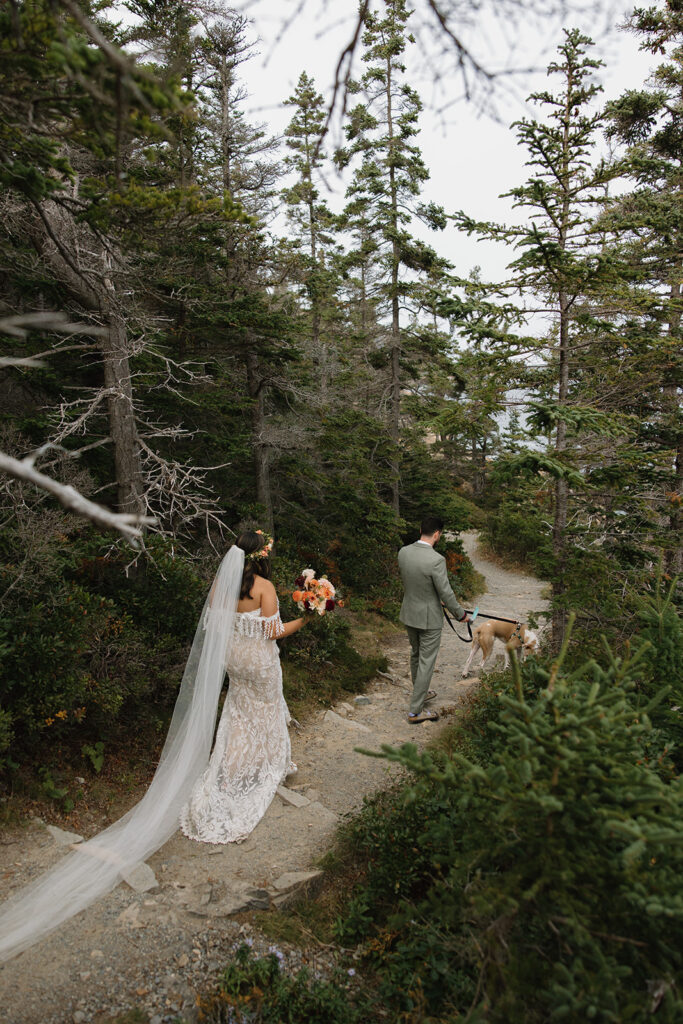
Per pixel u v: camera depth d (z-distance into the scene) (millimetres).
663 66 9883
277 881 3756
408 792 2383
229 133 9711
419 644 6543
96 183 3270
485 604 15570
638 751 2369
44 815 4164
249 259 9672
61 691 4426
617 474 5578
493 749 3713
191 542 8555
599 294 5434
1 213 4941
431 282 15023
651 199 9266
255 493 11828
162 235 3488
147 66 2721
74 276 5203
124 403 5879
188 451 9883
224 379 10594
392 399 16047
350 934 3525
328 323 22656
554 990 1955
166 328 8484
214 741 5121
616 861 2090
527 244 4996
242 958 3098
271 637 4645
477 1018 2148
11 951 2990
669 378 8172
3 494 5293
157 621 5766
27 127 2672
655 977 2158
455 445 20875
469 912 2510
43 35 2264
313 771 5336
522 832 2164
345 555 13578
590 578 5500
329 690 7172
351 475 13609
